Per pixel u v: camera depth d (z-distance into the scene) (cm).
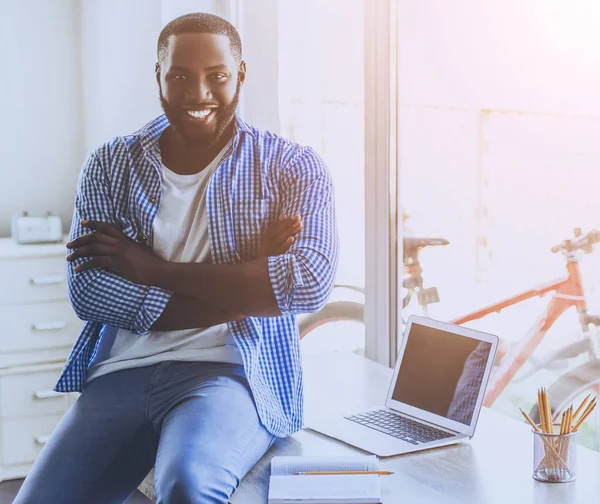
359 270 279
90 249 175
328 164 278
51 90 371
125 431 169
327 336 290
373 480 150
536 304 201
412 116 244
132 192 182
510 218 207
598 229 179
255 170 181
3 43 361
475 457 170
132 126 315
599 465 164
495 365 219
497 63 206
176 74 175
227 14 284
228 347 176
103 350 188
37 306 313
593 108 177
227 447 156
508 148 205
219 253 177
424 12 235
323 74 277
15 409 312
